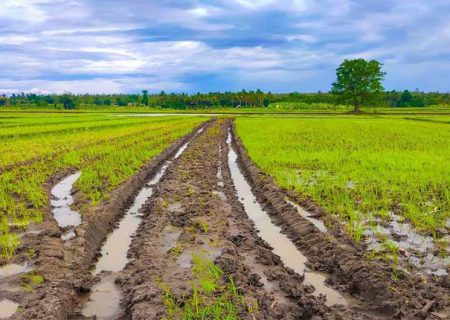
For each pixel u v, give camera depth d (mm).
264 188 13922
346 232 9422
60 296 6340
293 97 129375
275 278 7270
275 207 11859
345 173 15938
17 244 8594
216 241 8781
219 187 14766
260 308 5887
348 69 87562
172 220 10273
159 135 32062
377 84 87375
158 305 6004
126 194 13352
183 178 15836
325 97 123125
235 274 6980
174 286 6652
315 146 24219
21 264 7758
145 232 9594
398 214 10820
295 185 13938
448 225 9875
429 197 12289
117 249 9125
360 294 6887
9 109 93625
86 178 15109
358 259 7711
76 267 7750
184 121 51344
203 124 48281
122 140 28219
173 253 8062
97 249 9109
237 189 14766
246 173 17734
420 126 39781
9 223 10047
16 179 15203
